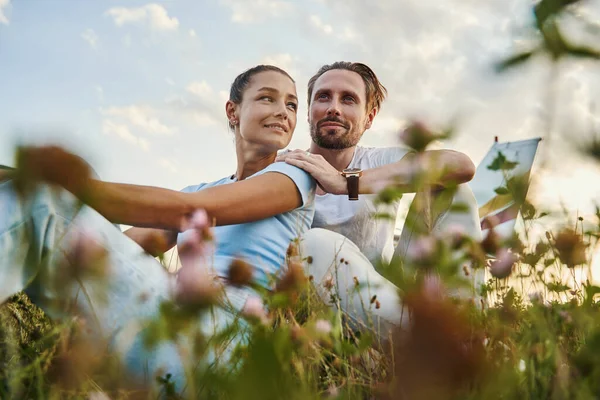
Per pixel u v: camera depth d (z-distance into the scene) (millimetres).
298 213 2350
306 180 2359
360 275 1903
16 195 674
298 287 1512
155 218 1948
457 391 414
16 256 1376
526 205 1291
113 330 1347
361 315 1830
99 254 1119
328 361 1346
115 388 1213
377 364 1357
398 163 2490
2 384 1168
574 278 1611
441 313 412
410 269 1010
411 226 1100
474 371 409
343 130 3250
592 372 1033
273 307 1389
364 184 2385
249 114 2912
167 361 1379
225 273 2131
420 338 410
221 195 2109
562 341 1378
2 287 1363
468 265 1545
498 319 1372
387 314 1802
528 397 1075
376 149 3438
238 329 1228
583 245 1414
